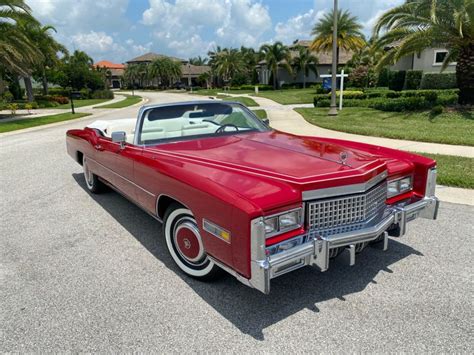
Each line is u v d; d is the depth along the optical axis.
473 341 2.51
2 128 16.28
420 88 27.89
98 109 29.33
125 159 4.11
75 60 57.19
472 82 14.27
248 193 2.62
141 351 2.48
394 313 2.82
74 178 7.00
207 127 4.32
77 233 4.42
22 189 6.30
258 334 2.62
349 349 2.46
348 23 38.69
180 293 3.14
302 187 2.70
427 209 3.61
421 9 13.52
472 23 12.55
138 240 4.20
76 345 2.54
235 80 71.62
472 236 4.10
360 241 2.88
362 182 2.89
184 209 3.19
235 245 2.56
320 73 55.00
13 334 2.66
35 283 3.33
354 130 11.54
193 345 2.53
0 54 19.62
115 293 3.15
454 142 9.20
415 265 3.52
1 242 4.20
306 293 3.11
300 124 14.30
